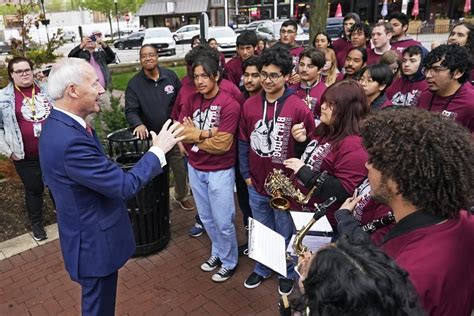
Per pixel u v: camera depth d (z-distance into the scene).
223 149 2.90
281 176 2.56
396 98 3.87
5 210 4.34
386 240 1.29
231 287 3.17
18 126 3.55
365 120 1.38
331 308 0.84
